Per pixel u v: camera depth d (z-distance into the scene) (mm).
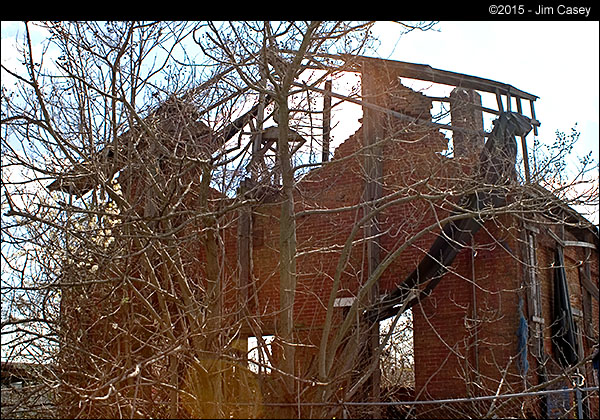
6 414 6816
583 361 8562
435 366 12047
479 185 9383
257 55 8812
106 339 8211
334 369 8469
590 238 15062
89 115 8367
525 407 9773
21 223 6957
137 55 8469
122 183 9375
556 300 13117
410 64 12781
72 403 6836
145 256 7746
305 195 10547
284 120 8539
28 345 7855
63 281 7637
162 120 8703
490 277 12039
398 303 11414
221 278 8898
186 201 9453
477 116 13039
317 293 12922
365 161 11523
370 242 12094
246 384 7543
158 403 7336
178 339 7055
